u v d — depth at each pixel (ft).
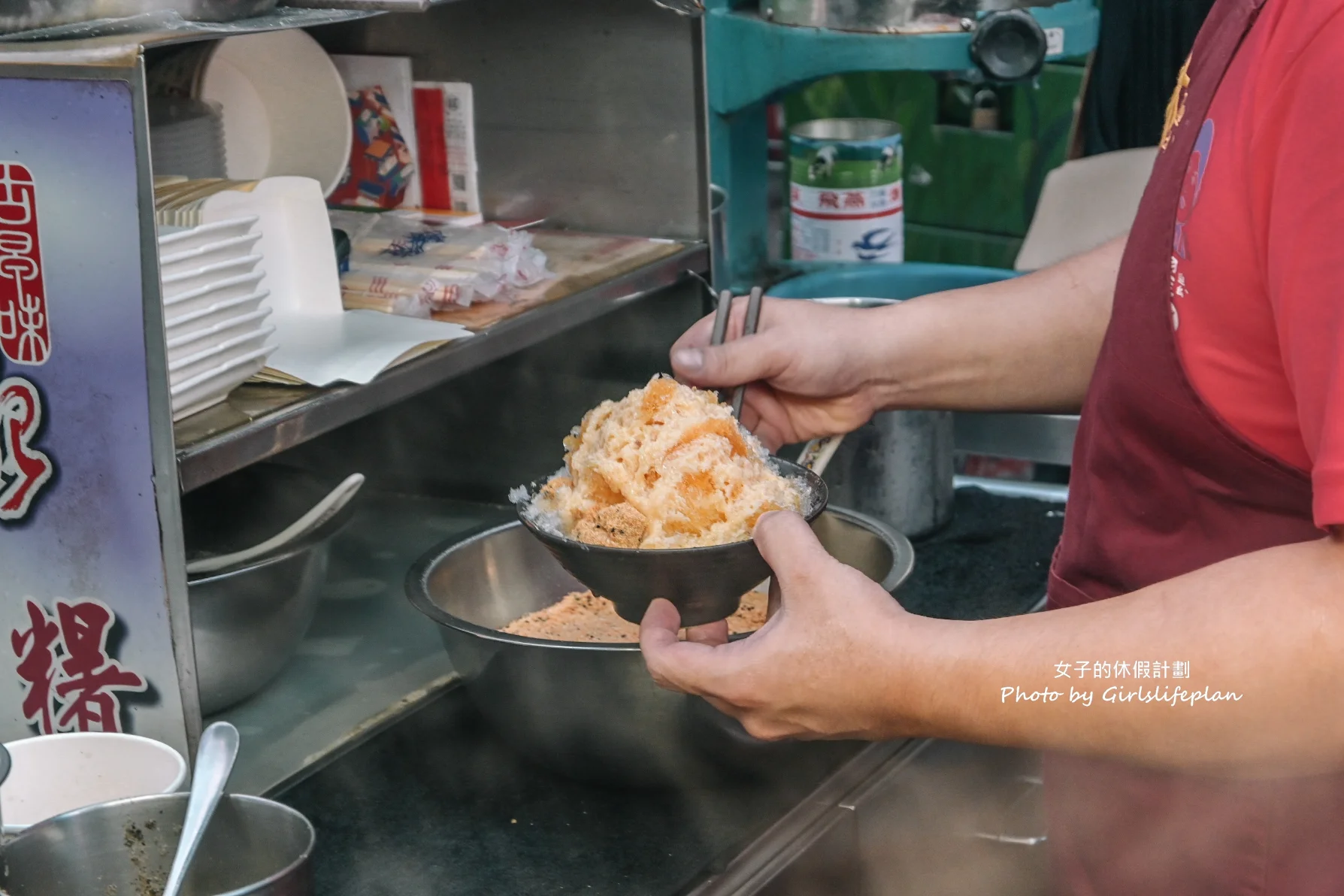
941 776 3.97
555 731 3.47
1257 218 2.49
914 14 5.19
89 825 2.77
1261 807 3.08
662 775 3.52
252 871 2.87
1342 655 2.17
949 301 3.99
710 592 2.95
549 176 4.99
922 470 5.14
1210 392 2.76
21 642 3.27
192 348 3.20
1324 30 2.25
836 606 2.59
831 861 3.51
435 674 4.29
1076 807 3.55
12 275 2.98
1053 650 2.38
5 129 2.90
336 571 5.04
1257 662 2.22
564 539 2.95
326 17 3.48
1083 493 3.42
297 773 3.72
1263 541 2.90
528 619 4.30
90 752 3.11
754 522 2.95
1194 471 2.96
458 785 3.69
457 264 4.30
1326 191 2.19
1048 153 8.39
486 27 4.90
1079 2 5.34
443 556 4.06
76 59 2.79
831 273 6.22
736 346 3.71
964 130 8.70
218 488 4.74
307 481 4.73
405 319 4.01
